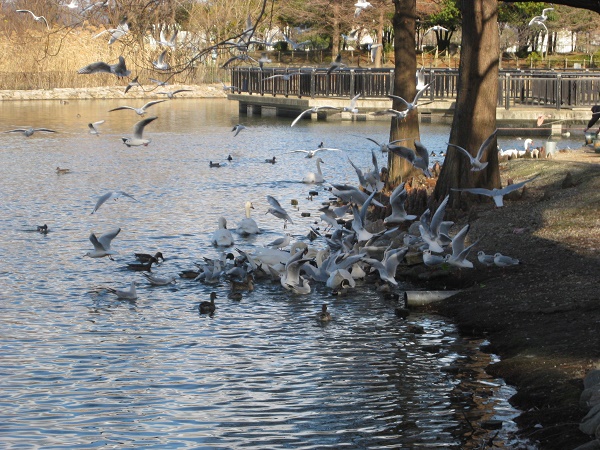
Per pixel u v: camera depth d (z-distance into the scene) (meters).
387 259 16.95
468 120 21.61
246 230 21.95
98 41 68.44
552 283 15.59
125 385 12.17
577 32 78.00
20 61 67.44
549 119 42.94
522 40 77.25
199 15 41.09
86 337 14.13
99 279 17.61
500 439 10.41
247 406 11.48
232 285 17.08
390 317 15.33
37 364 12.91
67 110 58.47
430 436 10.55
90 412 11.28
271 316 15.41
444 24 72.12
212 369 12.80
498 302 15.08
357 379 12.38
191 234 21.83
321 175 30.11
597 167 23.98
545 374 11.86
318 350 13.62
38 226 21.97
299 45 20.08
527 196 21.72
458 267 17.31
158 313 15.50
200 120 54.12
